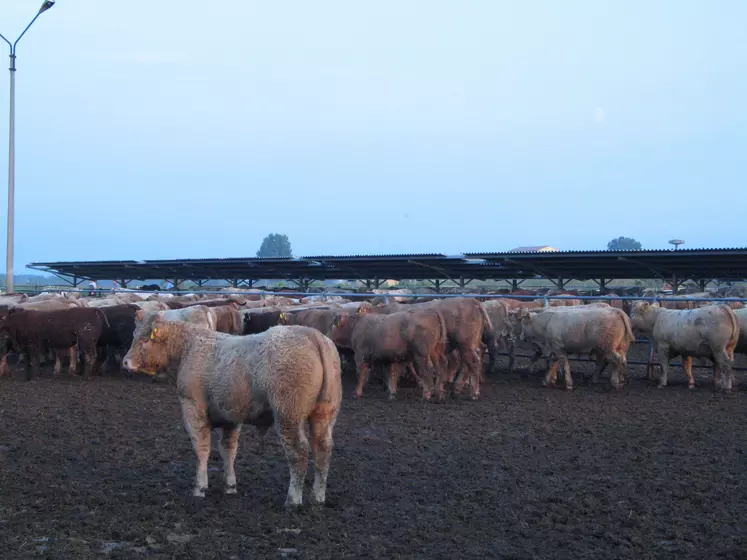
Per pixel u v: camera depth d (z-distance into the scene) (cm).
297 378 716
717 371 1575
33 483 831
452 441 1054
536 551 635
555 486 827
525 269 3288
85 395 1456
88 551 621
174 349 789
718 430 1129
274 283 6300
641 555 621
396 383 1473
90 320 1706
